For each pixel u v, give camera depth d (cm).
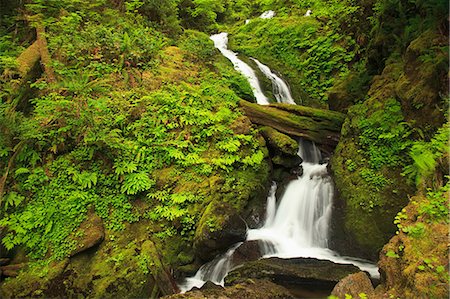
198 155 812
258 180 837
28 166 715
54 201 684
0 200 653
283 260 675
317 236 769
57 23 993
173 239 702
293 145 899
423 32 791
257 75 1332
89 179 711
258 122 972
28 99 827
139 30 1134
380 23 980
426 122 707
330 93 1102
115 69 950
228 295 554
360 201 739
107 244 673
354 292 480
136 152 772
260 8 2097
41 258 641
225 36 1783
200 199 740
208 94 973
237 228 707
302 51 1452
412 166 689
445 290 393
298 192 853
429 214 496
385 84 871
